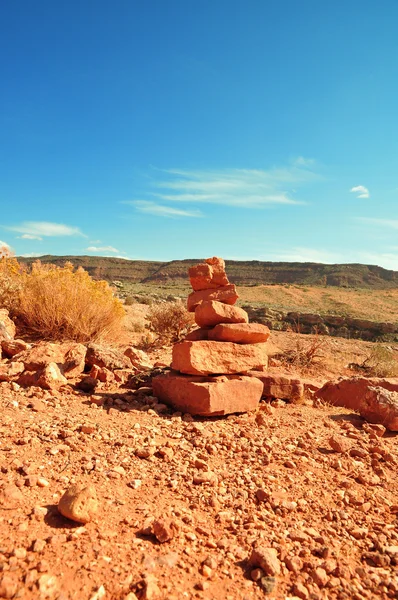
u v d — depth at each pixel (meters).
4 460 3.55
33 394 5.42
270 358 12.14
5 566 2.38
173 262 123.38
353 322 33.91
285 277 117.50
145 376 6.64
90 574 2.43
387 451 4.88
